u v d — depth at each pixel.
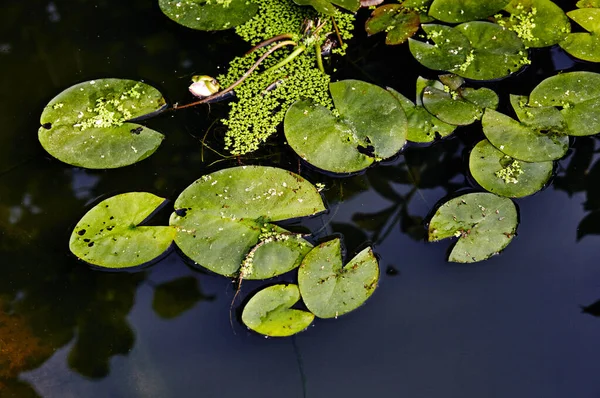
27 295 1.54
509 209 1.55
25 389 1.52
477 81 1.61
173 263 1.55
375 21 1.63
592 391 1.52
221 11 1.63
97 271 1.55
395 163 1.58
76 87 1.59
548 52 1.63
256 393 1.52
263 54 1.62
